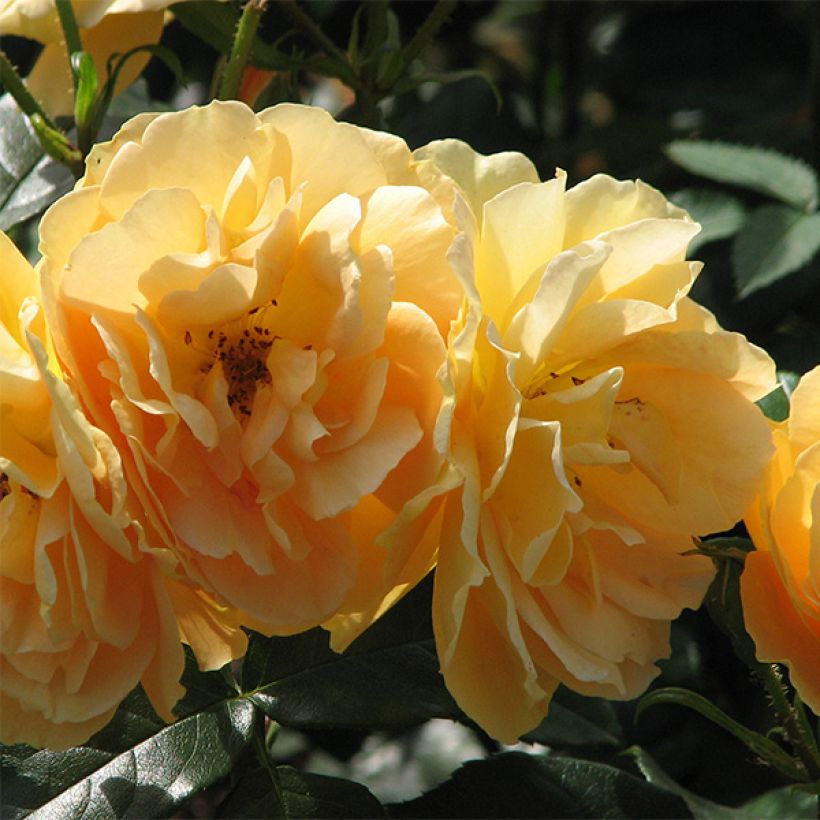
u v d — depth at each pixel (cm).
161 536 84
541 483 85
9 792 88
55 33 96
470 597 86
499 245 86
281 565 86
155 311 85
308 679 91
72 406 83
